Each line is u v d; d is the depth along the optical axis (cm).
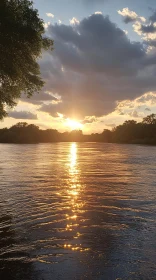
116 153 6656
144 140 15600
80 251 836
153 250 847
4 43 1630
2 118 2234
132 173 2728
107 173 2725
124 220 1146
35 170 2967
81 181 2183
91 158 4966
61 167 3309
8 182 2102
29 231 1007
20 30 1647
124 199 1534
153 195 1647
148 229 1036
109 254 817
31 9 1764
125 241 918
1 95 2072
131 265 750
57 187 1894
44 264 752
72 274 701
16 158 4916
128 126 17712
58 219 1152
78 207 1353
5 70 1720
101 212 1265
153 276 695
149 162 4056
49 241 912
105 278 684
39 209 1309
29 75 1981
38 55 1927
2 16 1534
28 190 1773
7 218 1165
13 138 18162
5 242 904
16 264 751
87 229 1030
